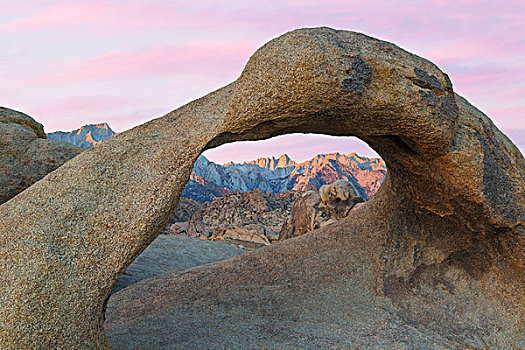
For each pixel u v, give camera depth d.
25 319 2.16
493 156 3.54
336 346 3.25
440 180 3.63
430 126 3.13
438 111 3.13
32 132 4.36
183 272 4.88
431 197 3.92
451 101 3.28
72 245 2.38
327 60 2.74
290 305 3.96
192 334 3.41
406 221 4.35
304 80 2.72
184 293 4.28
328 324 3.63
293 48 2.77
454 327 3.64
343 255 4.53
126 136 2.87
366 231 4.68
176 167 2.68
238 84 2.90
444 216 3.96
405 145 3.62
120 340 3.28
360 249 4.53
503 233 3.63
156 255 6.41
